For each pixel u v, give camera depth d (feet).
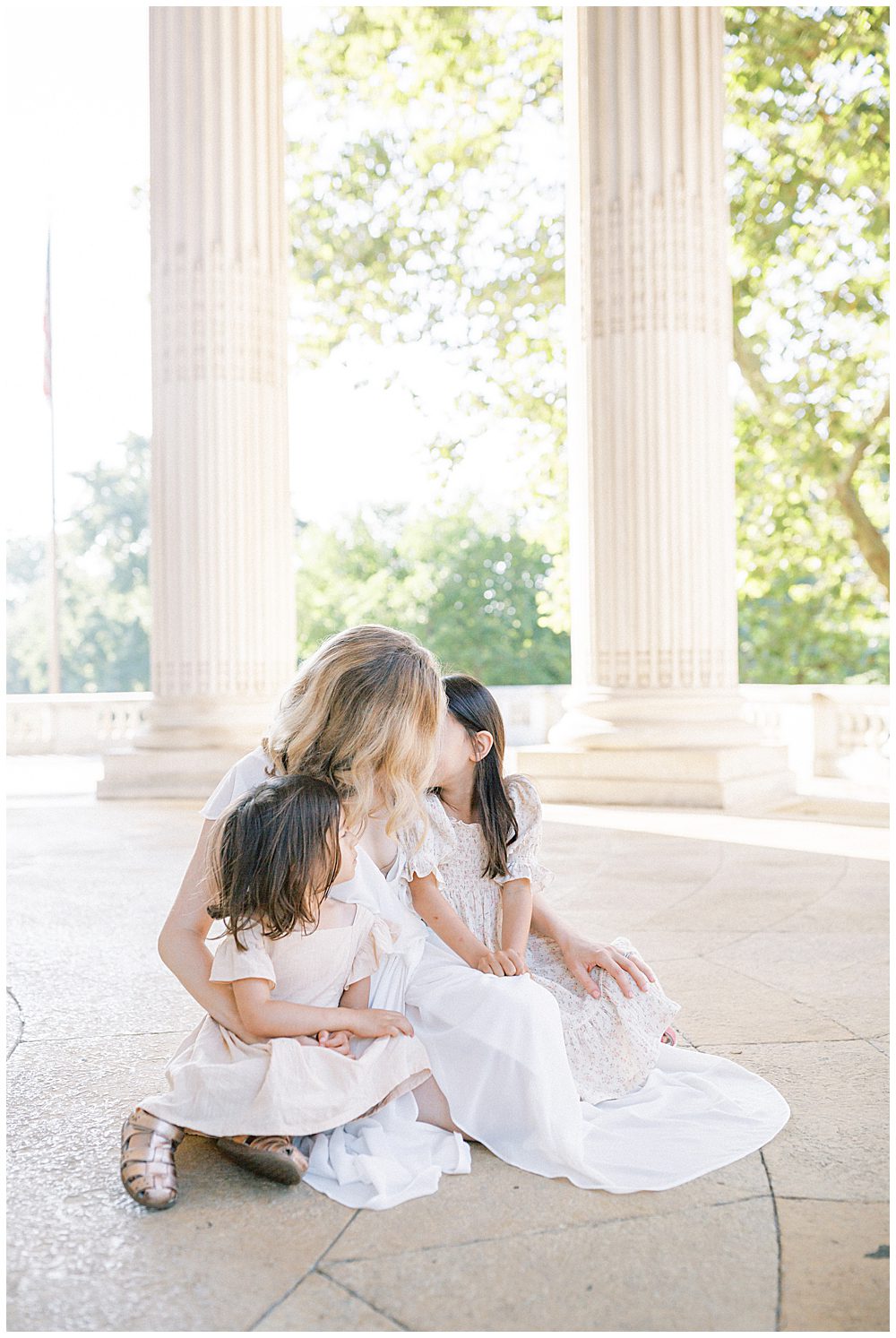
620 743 30.73
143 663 125.18
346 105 63.31
